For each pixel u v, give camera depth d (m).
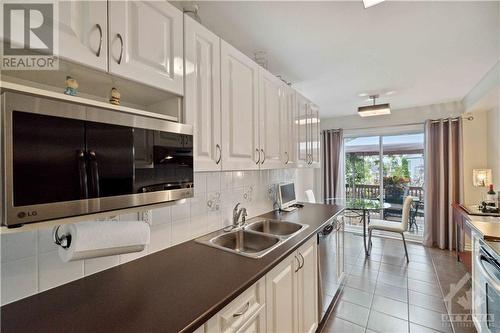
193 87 1.18
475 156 3.44
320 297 1.84
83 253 0.83
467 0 1.33
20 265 0.86
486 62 2.16
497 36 1.71
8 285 0.83
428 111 3.80
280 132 2.01
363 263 3.15
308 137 2.63
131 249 0.96
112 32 0.85
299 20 1.52
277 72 2.35
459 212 2.94
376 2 1.28
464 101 3.36
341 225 2.51
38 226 0.65
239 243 1.78
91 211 0.74
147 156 0.92
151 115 0.96
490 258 1.44
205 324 0.84
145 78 0.96
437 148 3.70
